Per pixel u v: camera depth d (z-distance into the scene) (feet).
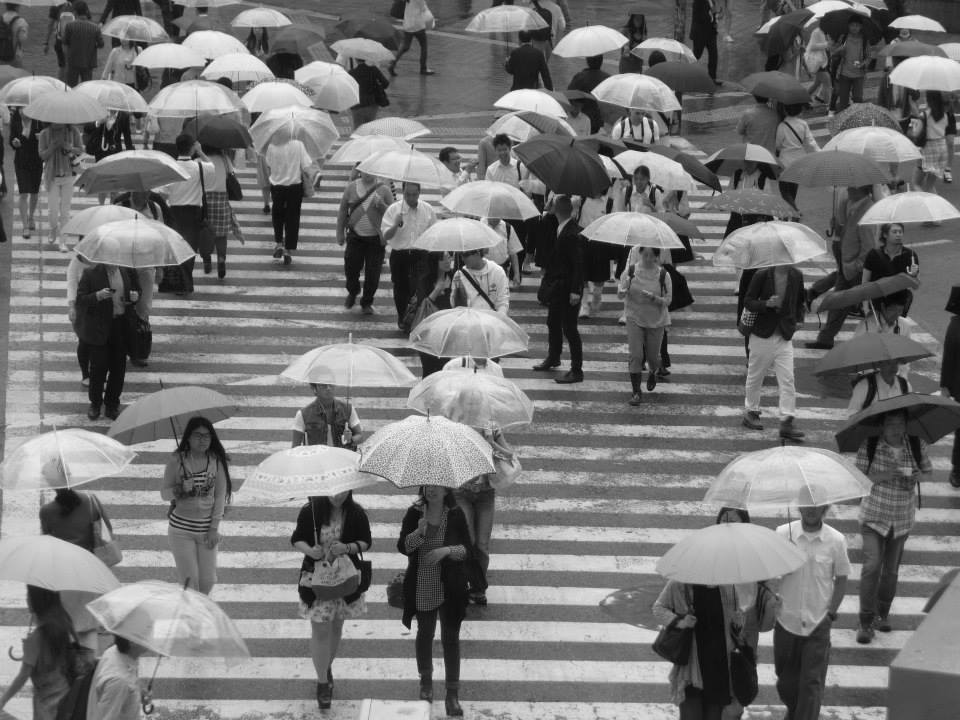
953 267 182.19
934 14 309.83
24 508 118.01
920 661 35.91
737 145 170.30
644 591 108.68
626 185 161.89
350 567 89.20
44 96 169.58
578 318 163.12
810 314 167.53
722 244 133.18
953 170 221.66
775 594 80.79
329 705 92.43
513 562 112.88
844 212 161.07
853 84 243.81
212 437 95.20
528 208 142.10
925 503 126.00
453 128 235.61
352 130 236.63
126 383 144.05
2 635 100.07
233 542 115.55
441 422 89.92
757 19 326.03
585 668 98.73
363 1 332.19
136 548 113.60
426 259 147.84
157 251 129.29
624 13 319.88
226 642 70.03
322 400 103.76
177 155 183.11
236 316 162.61
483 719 91.81
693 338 161.68
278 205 175.01
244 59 204.64
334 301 168.14
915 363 155.53
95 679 71.10
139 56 205.98
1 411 136.46
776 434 138.31
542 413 140.97
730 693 77.71
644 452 133.59
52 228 177.68
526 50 222.69
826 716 93.66
